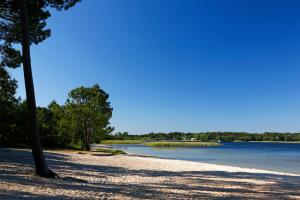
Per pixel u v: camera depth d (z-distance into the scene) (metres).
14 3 17.78
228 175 25.08
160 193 14.63
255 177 24.50
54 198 11.50
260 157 60.94
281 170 35.09
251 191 16.98
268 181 22.09
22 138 56.41
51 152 41.25
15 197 11.10
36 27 19.64
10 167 20.25
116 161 33.72
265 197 15.12
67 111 57.59
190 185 18.33
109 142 149.62
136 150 82.44
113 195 13.15
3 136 53.56
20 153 35.06
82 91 56.62
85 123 56.56
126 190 14.87
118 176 21.02
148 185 17.41
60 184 14.84
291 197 15.45
